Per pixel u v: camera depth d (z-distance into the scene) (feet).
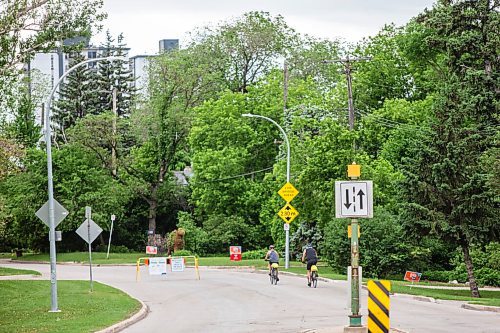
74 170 229.86
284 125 208.33
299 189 162.71
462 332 65.21
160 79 236.02
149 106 239.71
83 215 225.15
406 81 235.61
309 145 176.04
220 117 233.35
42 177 226.58
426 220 123.24
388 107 206.59
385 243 149.18
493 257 136.67
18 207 222.89
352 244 61.00
